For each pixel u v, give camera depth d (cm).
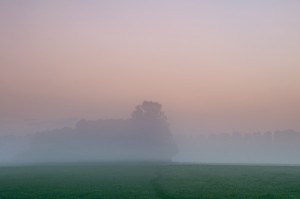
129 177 6650
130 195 4088
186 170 8531
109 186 5088
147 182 5634
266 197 3866
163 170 8600
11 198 3972
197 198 3803
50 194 4269
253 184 5184
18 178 6700
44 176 7175
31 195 4200
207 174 7219
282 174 7188
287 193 4181
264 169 8944
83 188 4875
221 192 4269
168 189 4572
